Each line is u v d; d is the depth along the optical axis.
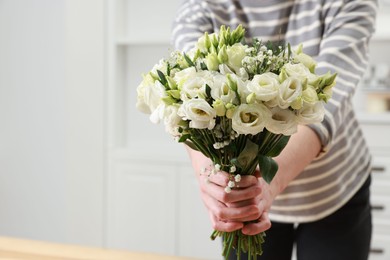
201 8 1.70
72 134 3.83
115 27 3.75
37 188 4.09
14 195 4.14
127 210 3.76
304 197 1.72
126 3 3.98
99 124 3.78
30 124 4.07
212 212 1.12
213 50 1.03
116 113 3.79
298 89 0.97
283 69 0.99
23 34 4.04
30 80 4.05
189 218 3.65
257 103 0.96
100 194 3.80
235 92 0.96
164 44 3.85
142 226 3.74
